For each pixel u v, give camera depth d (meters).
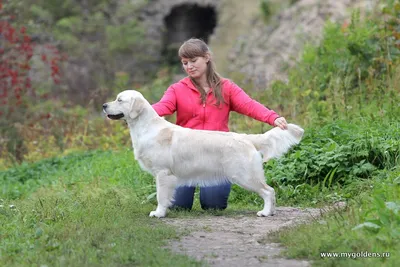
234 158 7.91
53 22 31.05
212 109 8.65
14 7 22.12
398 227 6.27
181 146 7.96
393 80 12.91
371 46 13.98
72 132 16.86
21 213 8.26
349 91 13.12
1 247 6.50
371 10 17.19
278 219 7.94
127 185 10.88
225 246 6.57
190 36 35.81
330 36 14.94
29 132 17.19
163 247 6.50
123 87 21.75
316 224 6.91
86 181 11.57
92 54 30.91
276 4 29.22
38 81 26.20
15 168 14.73
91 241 6.51
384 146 9.62
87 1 32.62
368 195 7.96
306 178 9.92
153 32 33.75
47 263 5.91
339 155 9.66
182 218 8.13
